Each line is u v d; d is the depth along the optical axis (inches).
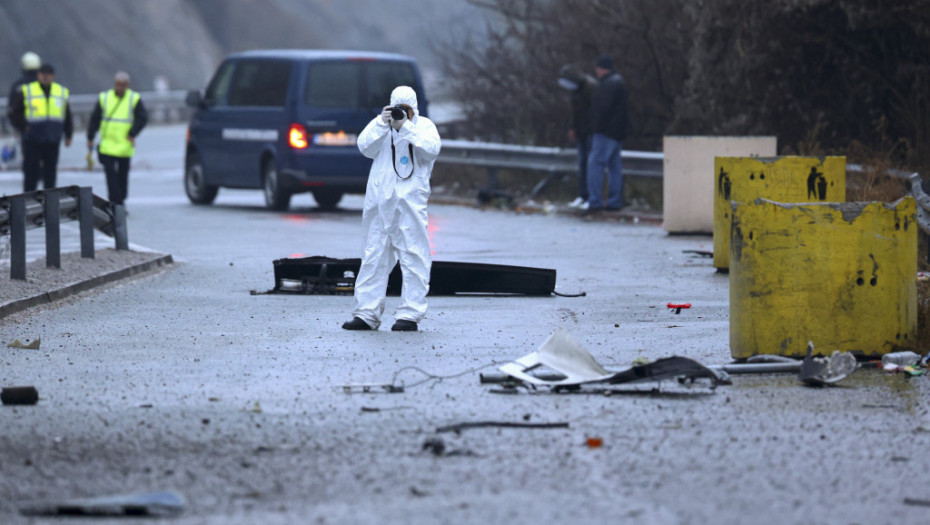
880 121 2260.1
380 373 979.3
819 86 2417.6
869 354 1015.0
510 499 644.7
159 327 1216.8
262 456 732.0
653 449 745.0
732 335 1030.4
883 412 847.7
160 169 3927.2
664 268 1701.5
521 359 949.8
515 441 762.8
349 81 2578.7
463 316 1291.8
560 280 1584.6
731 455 733.3
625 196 2652.6
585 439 768.3
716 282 1557.6
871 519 616.1
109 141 2450.8
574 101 2529.5
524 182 3019.2
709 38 2486.5
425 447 741.9
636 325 1226.6
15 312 1311.5
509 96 3134.8
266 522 610.9
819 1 2293.3
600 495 651.5
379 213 1193.4
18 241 1464.1
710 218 2121.1
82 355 1059.3
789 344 1010.1
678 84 2824.8
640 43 2864.2
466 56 3208.7
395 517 616.1
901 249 1013.2
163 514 625.3
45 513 625.3
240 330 1197.7
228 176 2716.5
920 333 1077.1
